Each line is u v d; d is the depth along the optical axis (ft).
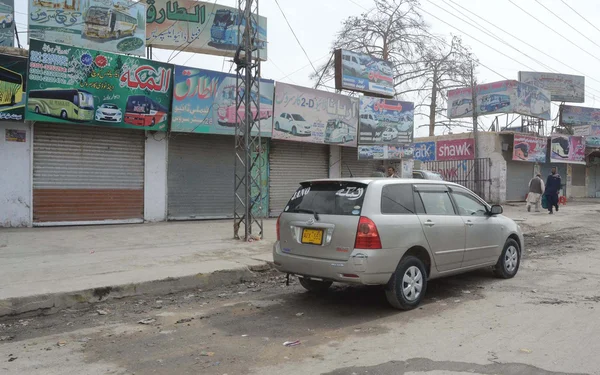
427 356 14.07
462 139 84.99
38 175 37.86
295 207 20.56
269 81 48.21
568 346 14.80
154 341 15.76
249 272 25.85
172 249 30.48
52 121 37.04
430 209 21.08
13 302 18.35
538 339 15.49
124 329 17.13
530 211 66.80
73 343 15.58
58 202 38.70
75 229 37.68
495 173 81.05
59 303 19.40
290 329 17.02
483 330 16.55
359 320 18.08
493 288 23.25
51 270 23.66
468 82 94.58
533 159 85.30
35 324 17.80
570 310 19.07
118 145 41.47
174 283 22.85
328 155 57.16
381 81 61.62
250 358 14.12
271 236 36.88
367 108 57.41
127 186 42.01
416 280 19.67
